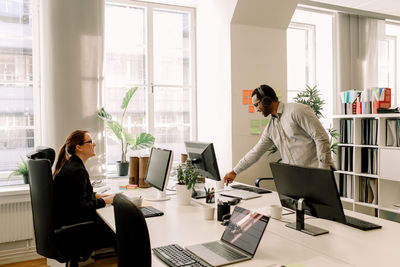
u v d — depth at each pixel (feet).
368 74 16.71
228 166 12.77
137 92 14.01
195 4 14.53
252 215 5.11
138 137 12.59
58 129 11.02
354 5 15.76
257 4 12.30
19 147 12.00
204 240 5.45
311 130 8.39
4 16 11.80
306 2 14.98
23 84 12.05
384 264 4.46
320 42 17.17
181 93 14.88
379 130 11.48
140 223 3.92
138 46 14.03
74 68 11.14
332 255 4.78
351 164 12.69
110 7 13.51
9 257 10.89
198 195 8.83
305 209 5.94
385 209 11.62
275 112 9.03
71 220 7.34
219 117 13.32
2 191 10.47
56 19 10.93
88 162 11.39
